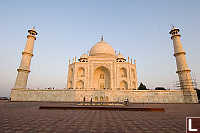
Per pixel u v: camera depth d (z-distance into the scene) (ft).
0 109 68.39
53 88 164.96
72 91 157.48
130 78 207.10
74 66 215.10
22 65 179.32
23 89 165.17
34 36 200.23
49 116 45.88
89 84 204.74
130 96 152.87
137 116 47.65
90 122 35.91
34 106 87.97
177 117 45.44
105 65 214.07
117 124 33.63
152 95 151.64
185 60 171.32
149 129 28.48
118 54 246.68
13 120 37.86
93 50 257.14
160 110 65.92
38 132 25.53
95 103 118.83
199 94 197.98
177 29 186.39
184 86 159.94
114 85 202.80
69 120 38.50
